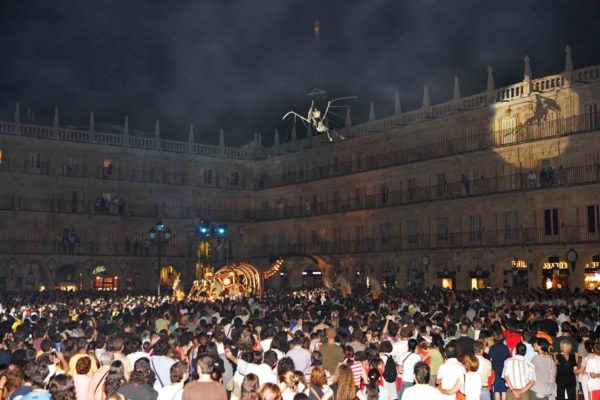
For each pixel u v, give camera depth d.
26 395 9.77
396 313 26.14
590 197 50.50
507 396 15.10
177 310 28.81
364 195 70.62
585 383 15.79
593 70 50.38
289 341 15.59
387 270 66.12
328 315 24.52
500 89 57.19
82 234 72.62
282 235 79.94
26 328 19.66
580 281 49.88
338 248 71.31
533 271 53.34
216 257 78.69
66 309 30.20
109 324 19.86
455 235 60.06
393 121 67.69
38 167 70.81
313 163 77.44
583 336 17.94
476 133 59.75
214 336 16.33
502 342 16.70
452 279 60.03
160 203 77.56
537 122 54.38
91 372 13.07
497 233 56.53
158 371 13.55
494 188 57.56
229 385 15.00
